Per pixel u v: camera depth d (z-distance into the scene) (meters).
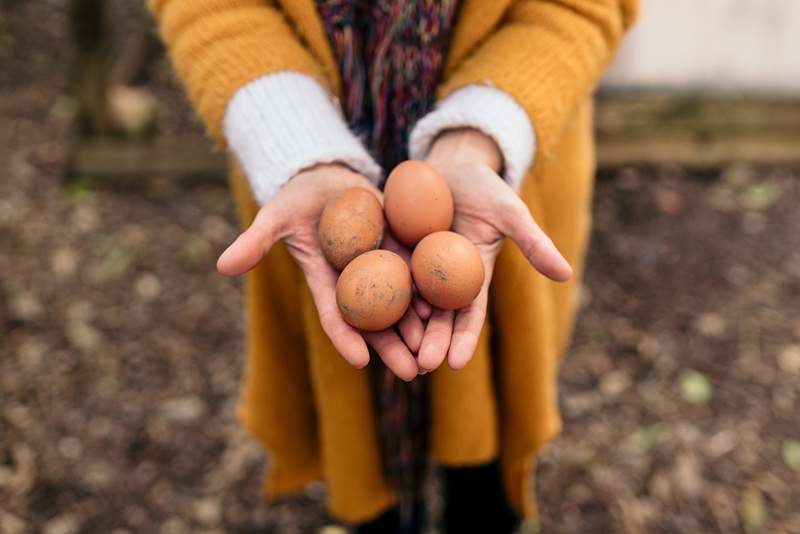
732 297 2.21
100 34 2.57
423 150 1.01
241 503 1.80
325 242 0.95
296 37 1.00
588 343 2.11
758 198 2.52
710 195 2.55
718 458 1.83
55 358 2.10
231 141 0.97
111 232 2.49
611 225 2.44
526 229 0.88
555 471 1.82
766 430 1.89
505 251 1.03
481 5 0.95
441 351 0.88
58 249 2.42
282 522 1.78
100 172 2.65
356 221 0.94
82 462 1.86
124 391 2.03
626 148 2.60
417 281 0.93
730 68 2.60
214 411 1.98
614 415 1.94
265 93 0.94
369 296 0.89
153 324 2.20
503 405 1.27
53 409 1.97
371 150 1.08
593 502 1.77
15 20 3.41
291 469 1.43
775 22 2.51
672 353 2.07
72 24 2.54
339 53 1.00
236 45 0.95
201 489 1.83
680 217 2.47
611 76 2.63
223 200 2.61
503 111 0.93
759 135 2.62
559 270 0.85
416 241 0.99
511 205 0.89
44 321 2.20
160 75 3.07
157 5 1.02
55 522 1.75
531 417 1.25
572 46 0.95
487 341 1.14
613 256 2.35
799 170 2.60
